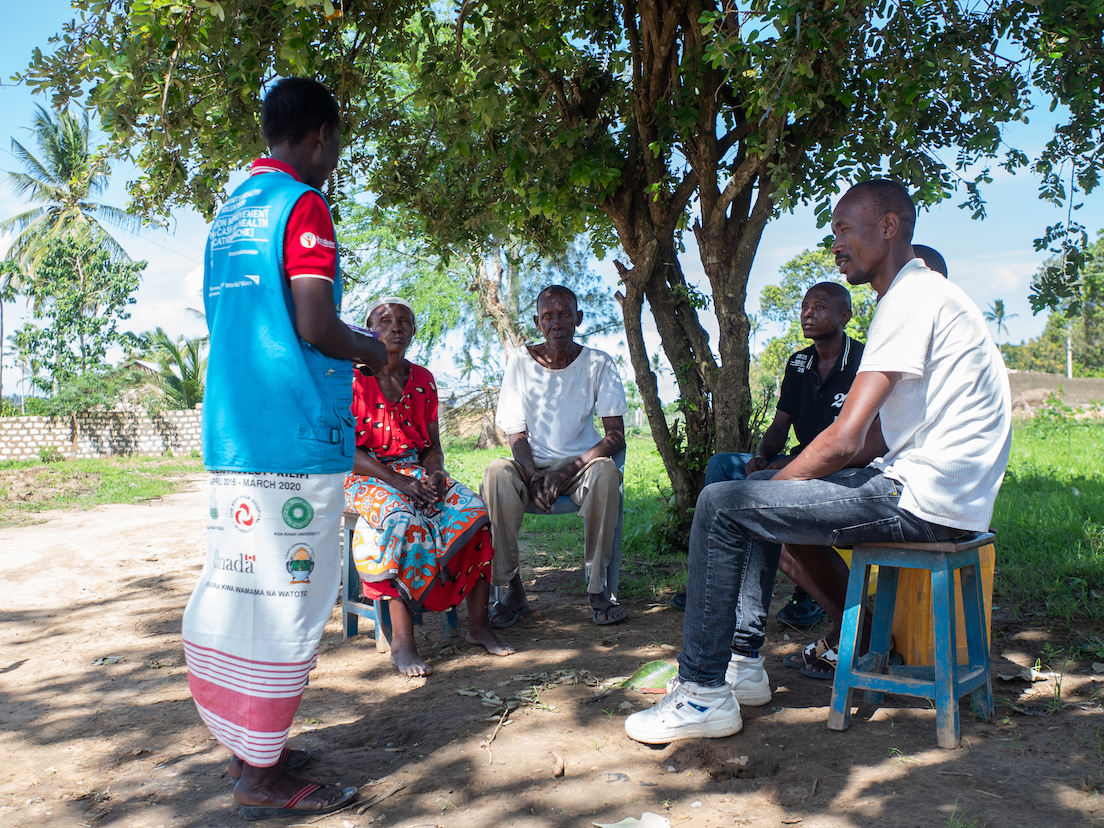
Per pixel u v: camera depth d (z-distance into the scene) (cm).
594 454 414
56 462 2231
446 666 347
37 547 747
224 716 218
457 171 550
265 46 365
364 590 346
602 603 398
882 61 399
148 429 2714
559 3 440
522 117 474
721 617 253
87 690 340
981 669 257
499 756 249
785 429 394
